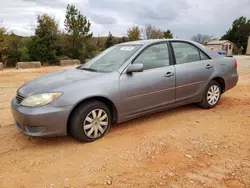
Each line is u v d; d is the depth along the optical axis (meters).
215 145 3.40
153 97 4.06
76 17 19.11
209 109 5.04
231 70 5.22
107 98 3.56
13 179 2.65
